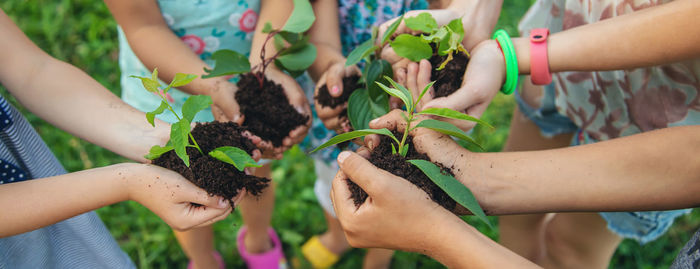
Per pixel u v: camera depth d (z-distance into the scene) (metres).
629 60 0.51
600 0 0.58
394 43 0.54
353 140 0.58
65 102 0.54
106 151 0.97
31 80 0.53
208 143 0.51
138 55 0.62
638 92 0.58
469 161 0.50
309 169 1.00
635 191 0.47
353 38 0.70
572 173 0.48
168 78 0.62
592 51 0.52
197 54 0.68
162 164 0.50
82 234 0.58
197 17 0.64
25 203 0.47
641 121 0.59
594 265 0.76
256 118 0.60
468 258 0.44
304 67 0.59
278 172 0.98
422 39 0.54
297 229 0.92
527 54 0.55
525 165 0.49
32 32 1.13
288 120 0.60
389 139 0.52
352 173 0.46
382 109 0.58
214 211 0.49
